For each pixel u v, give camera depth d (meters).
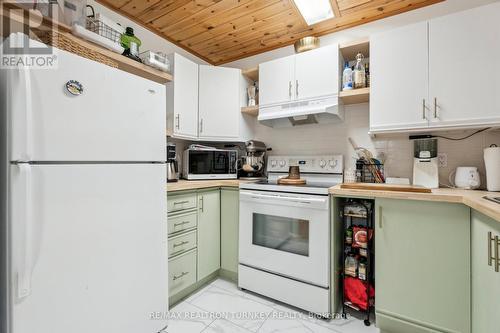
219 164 2.36
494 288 0.96
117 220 1.13
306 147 2.35
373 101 1.69
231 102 2.43
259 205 1.84
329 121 2.16
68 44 1.18
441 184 1.73
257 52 2.65
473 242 1.19
